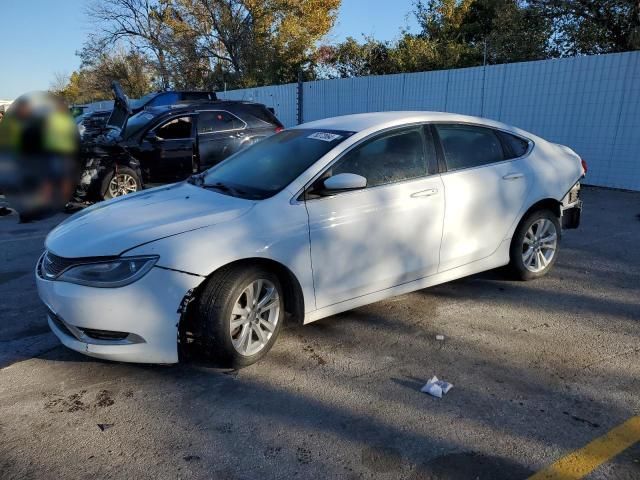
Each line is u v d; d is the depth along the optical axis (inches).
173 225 129.3
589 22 650.2
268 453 104.0
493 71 455.8
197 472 98.8
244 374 134.2
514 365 136.3
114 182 350.0
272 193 142.0
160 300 122.1
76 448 106.3
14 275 216.1
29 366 140.0
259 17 1243.2
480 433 108.7
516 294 184.9
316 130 168.6
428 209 159.6
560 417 113.6
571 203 202.4
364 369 135.8
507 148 186.4
